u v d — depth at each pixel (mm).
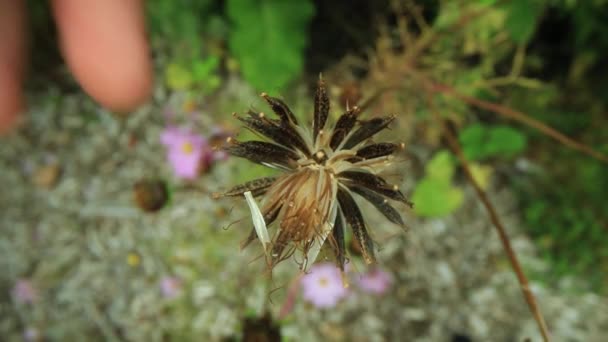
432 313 199
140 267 212
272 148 99
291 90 198
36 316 215
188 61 211
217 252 204
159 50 218
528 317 198
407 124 195
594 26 188
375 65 180
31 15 217
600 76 207
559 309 197
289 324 193
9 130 224
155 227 213
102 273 215
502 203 209
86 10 132
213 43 211
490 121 206
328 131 99
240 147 98
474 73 192
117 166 223
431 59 187
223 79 216
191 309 203
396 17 204
